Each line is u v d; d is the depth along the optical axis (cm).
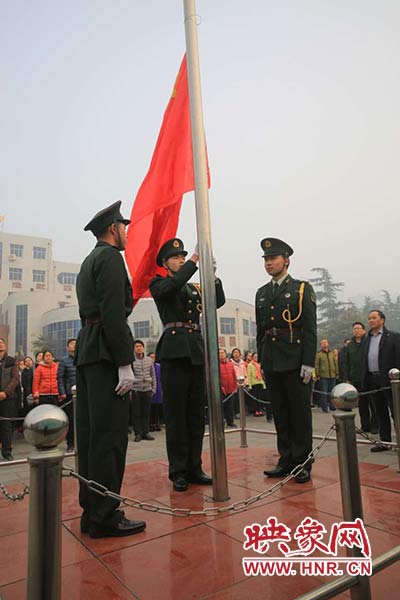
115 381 250
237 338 4088
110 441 245
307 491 320
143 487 348
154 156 408
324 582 191
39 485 122
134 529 249
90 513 249
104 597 183
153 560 215
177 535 245
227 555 218
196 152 328
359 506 168
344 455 170
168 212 426
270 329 386
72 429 682
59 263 5959
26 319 4781
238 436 715
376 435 649
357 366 689
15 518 293
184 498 314
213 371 310
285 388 370
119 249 283
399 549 171
